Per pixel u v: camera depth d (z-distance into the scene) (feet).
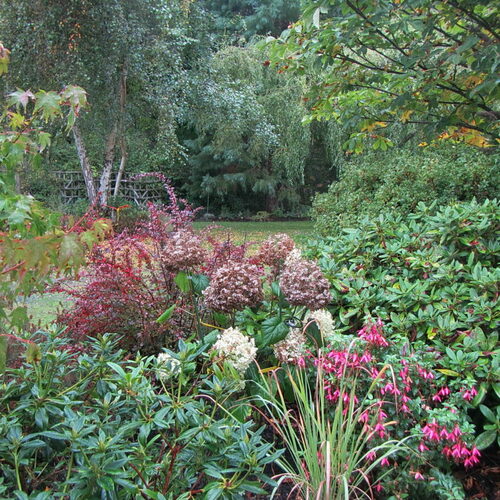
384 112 9.71
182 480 4.58
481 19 7.68
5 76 25.26
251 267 7.48
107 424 4.75
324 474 5.08
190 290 8.31
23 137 4.83
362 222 10.81
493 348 7.18
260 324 8.33
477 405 6.55
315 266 7.58
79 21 25.43
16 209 4.36
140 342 8.83
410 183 14.19
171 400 4.95
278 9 51.13
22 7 24.53
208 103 35.65
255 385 7.02
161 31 29.04
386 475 5.88
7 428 4.54
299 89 39.91
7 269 4.38
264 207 54.19
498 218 9.24
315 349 7.72
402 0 7.61
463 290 8.05
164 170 51.19
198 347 6.81
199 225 44.55
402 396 6.11
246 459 4.27
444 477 5.64
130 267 9.14
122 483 3.93
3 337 4.62
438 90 8.99
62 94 5.06
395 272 9.63
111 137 34.58
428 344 7.97
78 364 6.24
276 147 43.91
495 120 9.43
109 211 33.04
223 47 43.27
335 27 8.27
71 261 4.46
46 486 4.95
